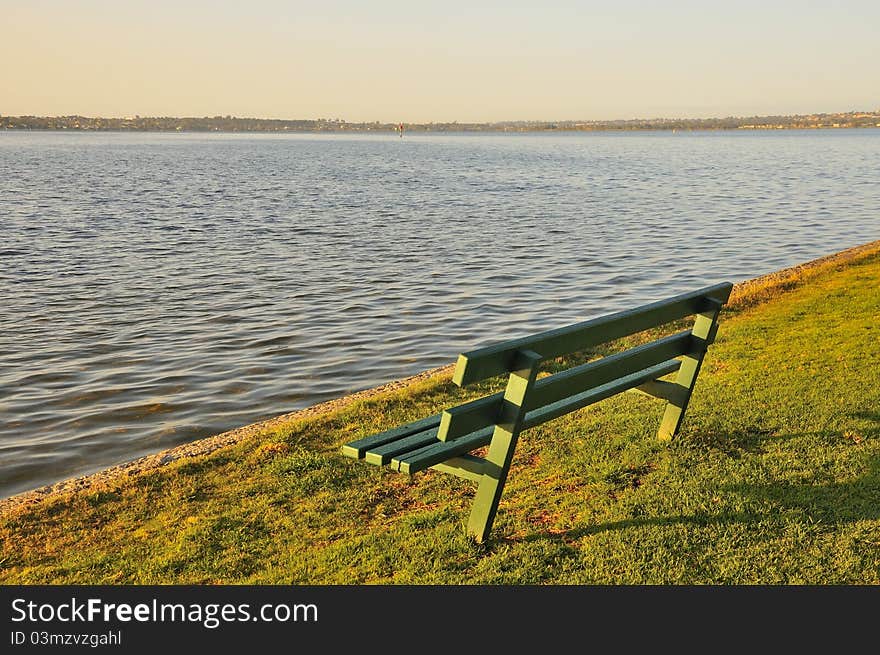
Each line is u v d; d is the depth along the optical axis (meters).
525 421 4.86
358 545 4.92
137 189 53.00
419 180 62.44
